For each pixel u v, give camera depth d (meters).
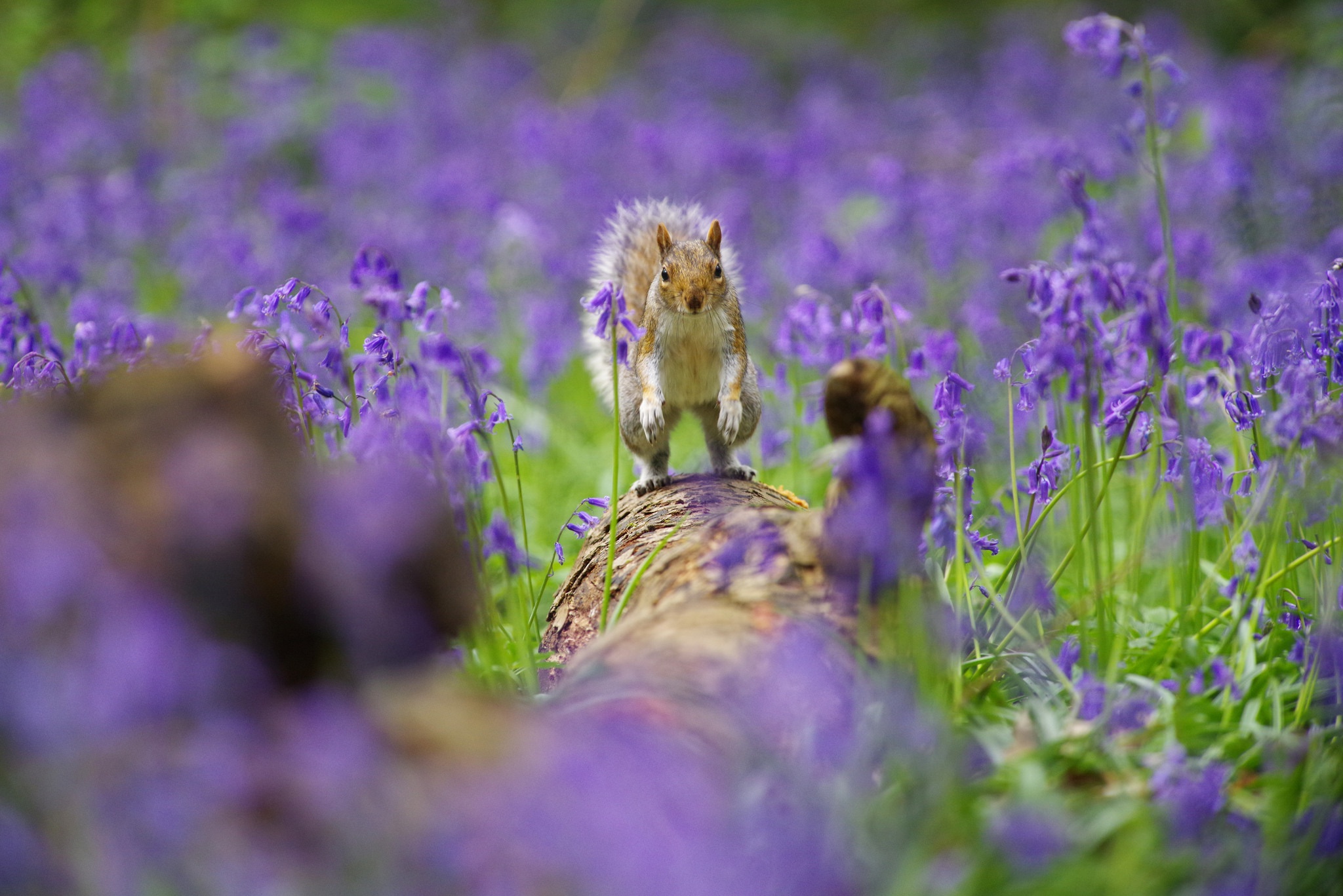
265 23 30.70
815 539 6.00
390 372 6.81
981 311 12.85
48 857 3.85
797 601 5.86
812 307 9.70
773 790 4.60
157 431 4.63
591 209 20.11
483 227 18.80
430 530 4.89
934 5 42.97
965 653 6.94
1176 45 31.02
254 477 4.44
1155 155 9.41
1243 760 5.74
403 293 7.21
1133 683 6.51
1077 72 29.66
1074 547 7.36
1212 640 7.52
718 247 8.71
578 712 4.91
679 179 21.31
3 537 4.10
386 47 28.77
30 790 3.80
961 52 37.06
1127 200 16.80
